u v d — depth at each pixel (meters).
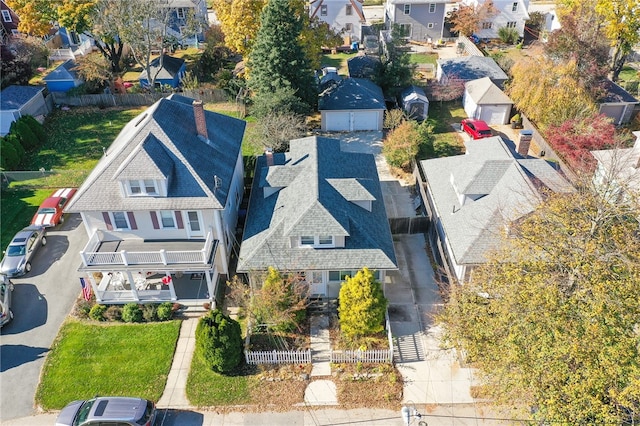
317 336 26.39
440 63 55.34
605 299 17.78
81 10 52.62
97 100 53.44
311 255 26.98
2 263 31.23
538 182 28.58
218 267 30.05
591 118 40.25
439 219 30.75
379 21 82.06
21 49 55.22
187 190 27.38
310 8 69.25
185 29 62.47
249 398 23.47
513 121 46.44
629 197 21.89
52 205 35.59
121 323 27.70
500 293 20.83
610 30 49.03
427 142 42.06
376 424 22.22
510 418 21.16
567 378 17.92
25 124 45.09
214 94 53.44
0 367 25.38
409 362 24.89
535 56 45.16
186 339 26.64
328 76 53.91
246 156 42.47
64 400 23.66
